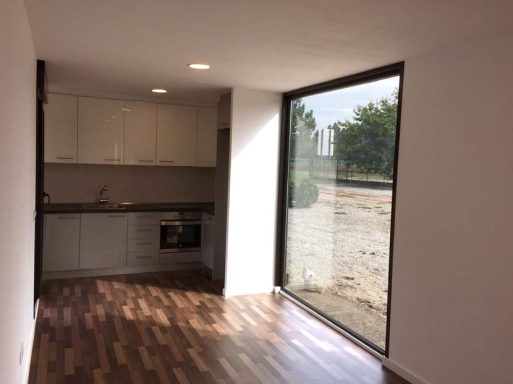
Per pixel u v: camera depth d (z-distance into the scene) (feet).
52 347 12.17
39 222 14.35
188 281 19.01
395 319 11.40
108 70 13.99
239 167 16.89
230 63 12.40
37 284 14.46
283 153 17.54
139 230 19.81
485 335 9.00
